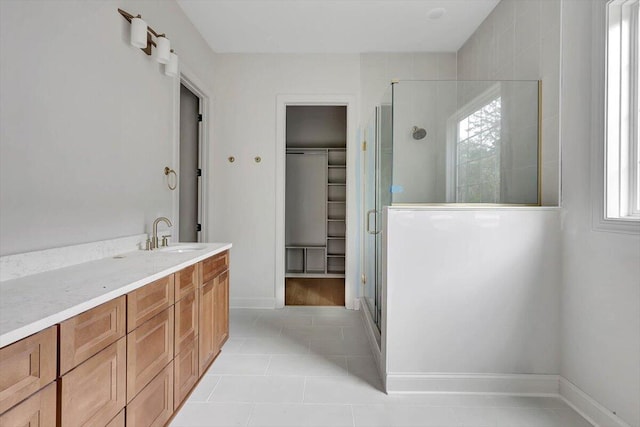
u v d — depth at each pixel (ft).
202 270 6.94
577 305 6.38
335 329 10.32
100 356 3.75
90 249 5.83
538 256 6.86
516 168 7.37
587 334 6.13
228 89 12.21
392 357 6.84
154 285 4.94
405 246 6.84
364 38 11.12
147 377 4.75
